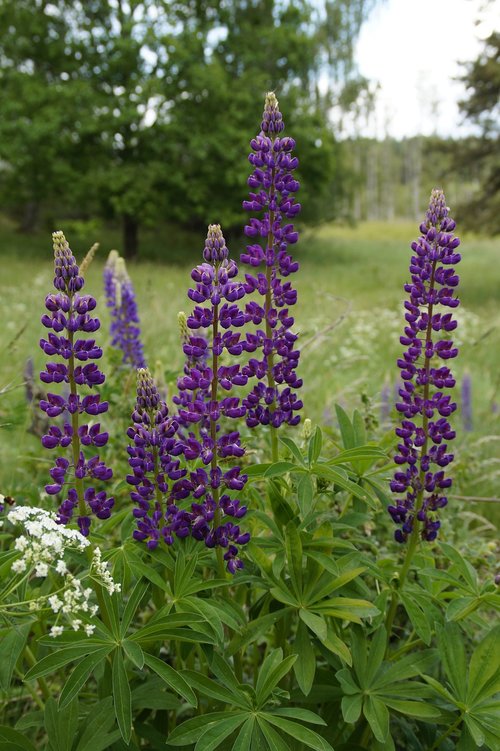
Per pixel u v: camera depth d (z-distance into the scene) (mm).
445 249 2307
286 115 26406
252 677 2908
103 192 23656
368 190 78312
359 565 2320
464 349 9750
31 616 2080
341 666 2225
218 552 2188
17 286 13719
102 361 5598
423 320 2357
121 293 4570
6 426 3658
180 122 23719
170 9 24844
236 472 2131
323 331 4645
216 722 1943
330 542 2213
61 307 1942
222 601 2240
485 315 14234
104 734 1961
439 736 2363
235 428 3812
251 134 24344
